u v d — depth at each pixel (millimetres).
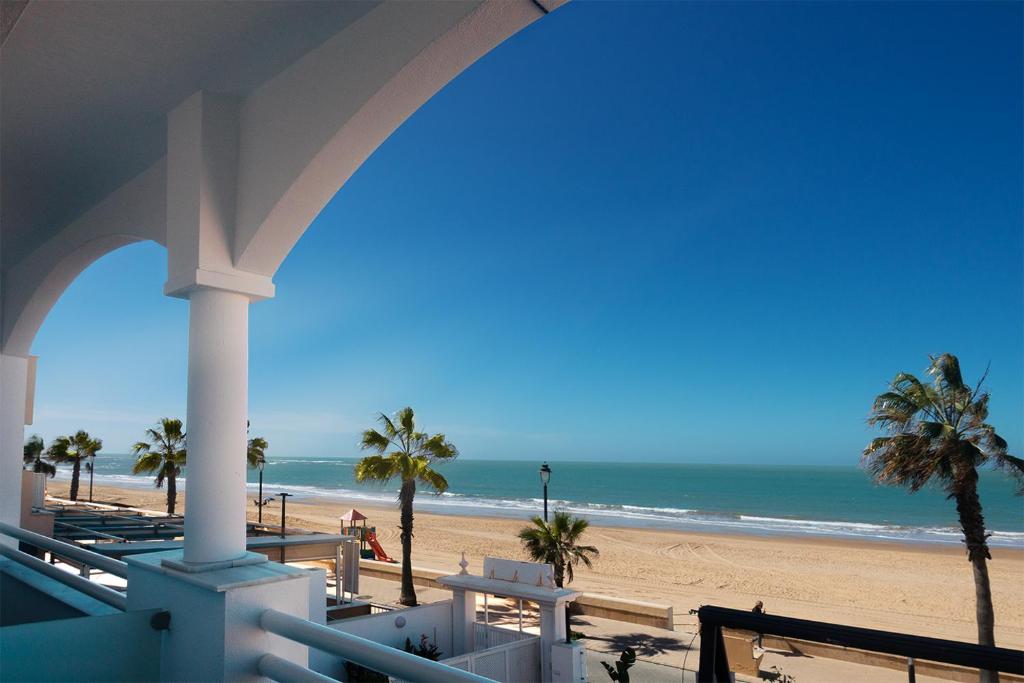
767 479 110312
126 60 2459
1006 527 49375
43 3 2141
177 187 2635
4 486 4523
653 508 60219
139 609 2480
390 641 8797
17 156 3289
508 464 186500
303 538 9930
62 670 2104
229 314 2512
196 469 2391
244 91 2604
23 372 4719
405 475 14656
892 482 13781
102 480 89875
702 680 1110
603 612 13438
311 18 2184
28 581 3256
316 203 2449
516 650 8539
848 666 6230
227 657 2057
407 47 1988
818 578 24875
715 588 22312
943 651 922
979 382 13500
